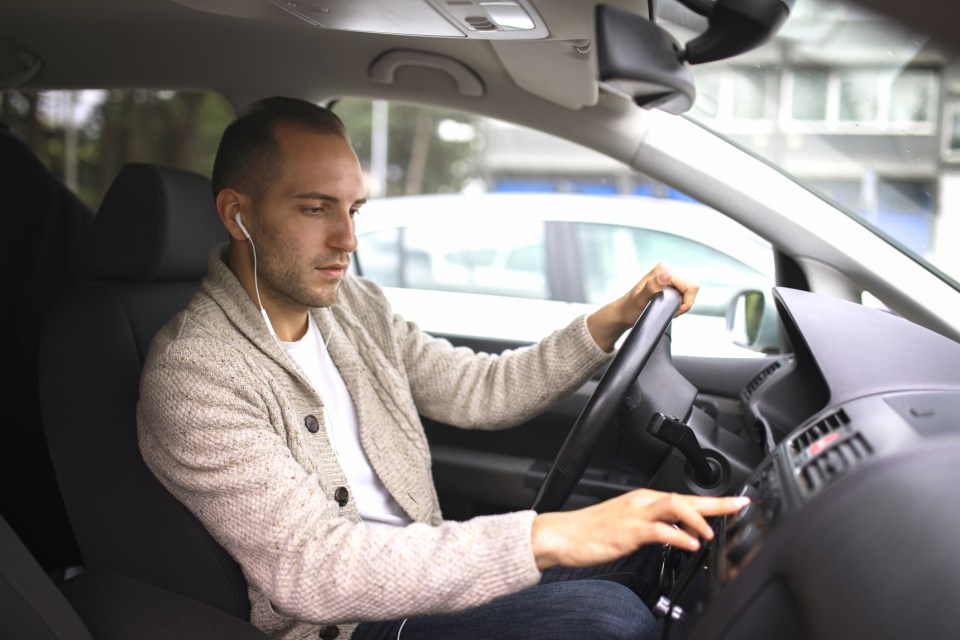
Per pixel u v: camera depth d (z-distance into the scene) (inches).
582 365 60.0
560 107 67.2
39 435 73.9
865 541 31.0
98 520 49.8
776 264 68.4
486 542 38.2
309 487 43.2
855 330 45.6
